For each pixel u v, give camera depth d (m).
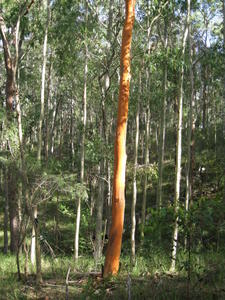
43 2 11.74
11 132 7.41
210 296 5.80
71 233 17.28
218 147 22.11
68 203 19.94
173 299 5.86
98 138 11.86
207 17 14.91
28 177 7.49
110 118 16.94
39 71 17.89
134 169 11.17
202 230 5.57
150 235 6.01
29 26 11.90
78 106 18.89
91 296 6.17
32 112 10.91
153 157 27.67
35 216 7.90
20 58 11.88
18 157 7.49
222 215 5.49
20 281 7.63
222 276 6.53
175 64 10.03
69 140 30.83
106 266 8.07
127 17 8.62
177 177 9.69
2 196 24.78
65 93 21.16
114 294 6.31
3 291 6.90
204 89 22.89
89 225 14.42
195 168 19.28
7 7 10.32
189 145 11.35
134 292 6.23
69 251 14.76
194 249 7.06
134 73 12.20
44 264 10.04
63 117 32.50
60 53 12.62
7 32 11.77
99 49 11.85
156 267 7.90
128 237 16.81
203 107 24.42
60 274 8.37
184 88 13.91
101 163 12.70
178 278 6.84
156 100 13.32
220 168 16.83
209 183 17.17
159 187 12.77
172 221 5.68
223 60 11.30
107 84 12.52
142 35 10.85
